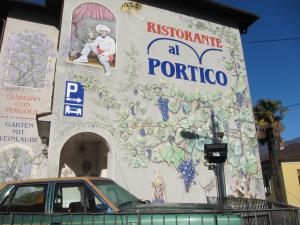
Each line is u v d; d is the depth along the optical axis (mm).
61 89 11859
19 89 13133
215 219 4688
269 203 7898
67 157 13281
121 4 14430
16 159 12234
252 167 14414
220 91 15156
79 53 12664
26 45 13914
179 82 14281
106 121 12109
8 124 12516
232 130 14633
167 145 12875
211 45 16062
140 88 13266
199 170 13102
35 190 5293
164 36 14891
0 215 4840
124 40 13797
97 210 4961
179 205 5422
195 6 16406
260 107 25375
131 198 5711
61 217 4766
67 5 13234
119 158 11805
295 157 25453
